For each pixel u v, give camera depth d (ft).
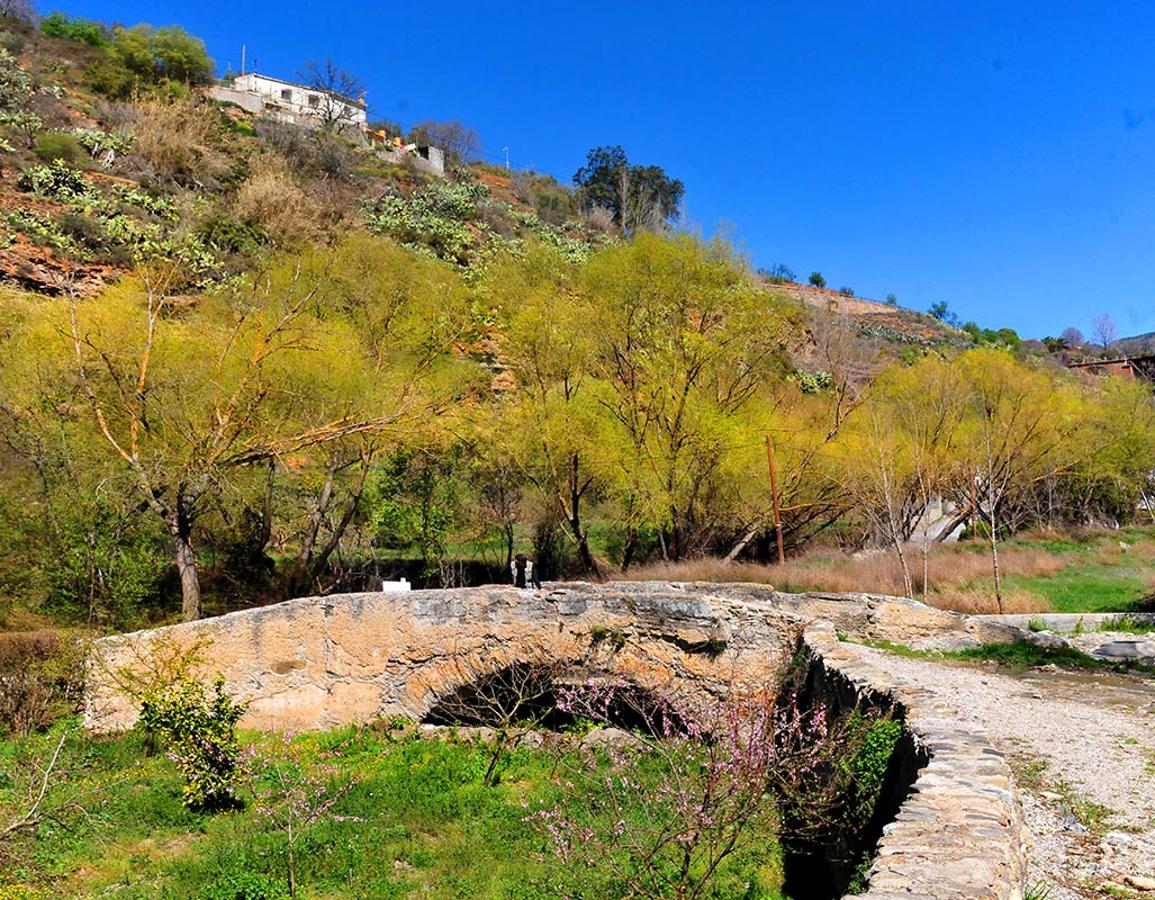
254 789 33.14
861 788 21.13
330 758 38.19
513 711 38.60
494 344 79.46
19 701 39.37
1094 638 45.42
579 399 70.18
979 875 12.10
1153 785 21.58
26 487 53.47
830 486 77.82
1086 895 15.51
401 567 74.54
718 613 38.60
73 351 53.62
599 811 26.43
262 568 67.00
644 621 39.65
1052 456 99.60
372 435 60.23
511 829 29.37
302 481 67.97
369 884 25.75
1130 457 104.12
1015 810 15.81
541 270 74.64
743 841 22.18
